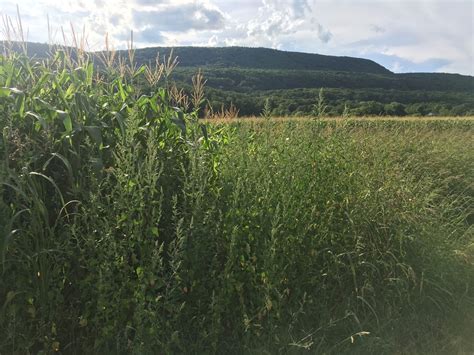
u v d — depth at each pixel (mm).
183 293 3139
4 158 2967
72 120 3402
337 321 3473
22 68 3789
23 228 2801
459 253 4348
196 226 3148
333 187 4094
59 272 2857
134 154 3072
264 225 3471
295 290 3494
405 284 3793
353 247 3949
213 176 3791
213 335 3045
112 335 2865
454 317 3805
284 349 3172
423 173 6871
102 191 3221
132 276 3016
